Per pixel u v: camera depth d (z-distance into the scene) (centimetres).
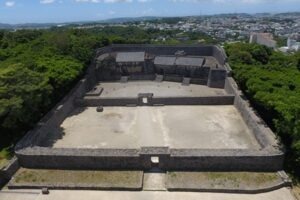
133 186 2184
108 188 2198
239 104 3516
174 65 4931
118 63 5100
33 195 2167
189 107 3762
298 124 2217
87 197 2130
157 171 2372
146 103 3862
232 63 4266
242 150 2341
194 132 3069
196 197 2088
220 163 2306
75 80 4194
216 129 3123
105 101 3847
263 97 2688
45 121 3050
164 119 3422
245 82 3394
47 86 3084
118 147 2806
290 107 2311
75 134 3094
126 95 4334
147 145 2828
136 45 5447
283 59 4606
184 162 2325
